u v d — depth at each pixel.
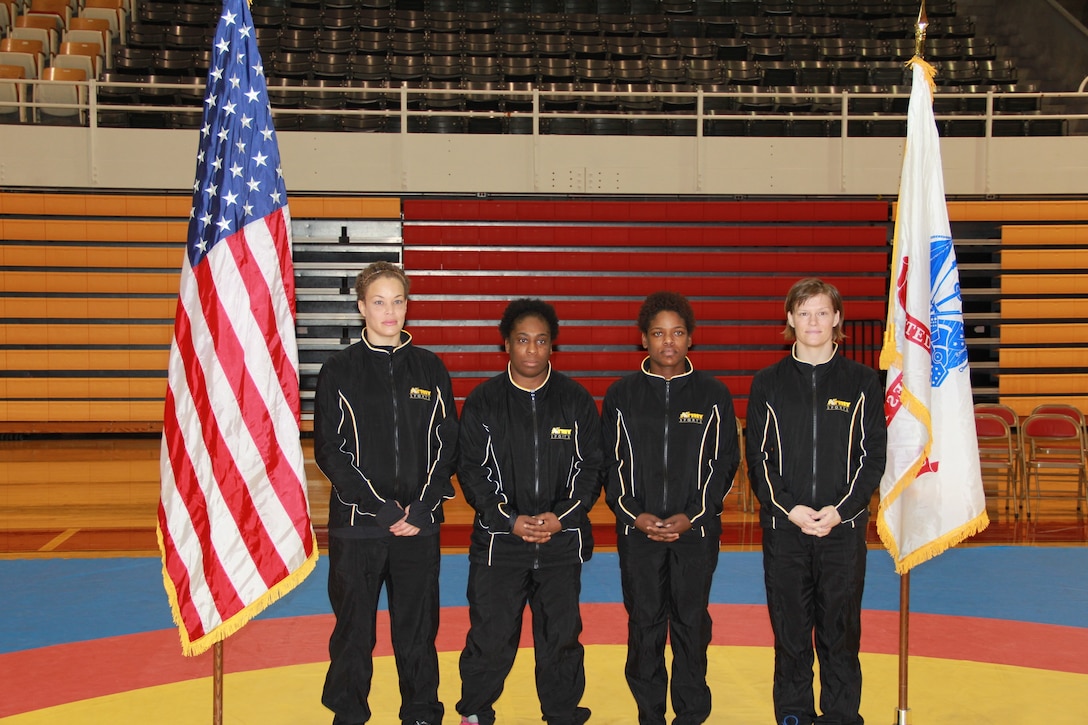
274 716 4.11
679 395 3.85
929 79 4.05
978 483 4.01
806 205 13.11
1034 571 6.64
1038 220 13.02
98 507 8.61
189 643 3.34
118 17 15.37
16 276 12.59
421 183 12.73
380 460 3.72
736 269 13.12
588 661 4.82
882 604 5.86
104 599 5.93
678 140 12.88
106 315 12.68
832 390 3.81
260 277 3.49
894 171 12.92
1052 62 15.59
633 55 15.42
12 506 8.64
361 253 12.89
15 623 5.45
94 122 12.38
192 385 3.41
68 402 12.67
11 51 14.10
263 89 3.58
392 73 14.29
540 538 3.68
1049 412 9.36
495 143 12.76
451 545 7.43
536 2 17.14
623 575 3.88
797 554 3.77
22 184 12.38
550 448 3.79
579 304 12.98
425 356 3.85
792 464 3.81
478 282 12.95
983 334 13.09
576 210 13.02
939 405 4.03
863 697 4.31
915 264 3.97
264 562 3.43
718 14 17.27
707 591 3.83
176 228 12.70
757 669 4.71
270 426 3.47
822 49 15.76
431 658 3.79
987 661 4.82
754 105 13.84
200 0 15.96
